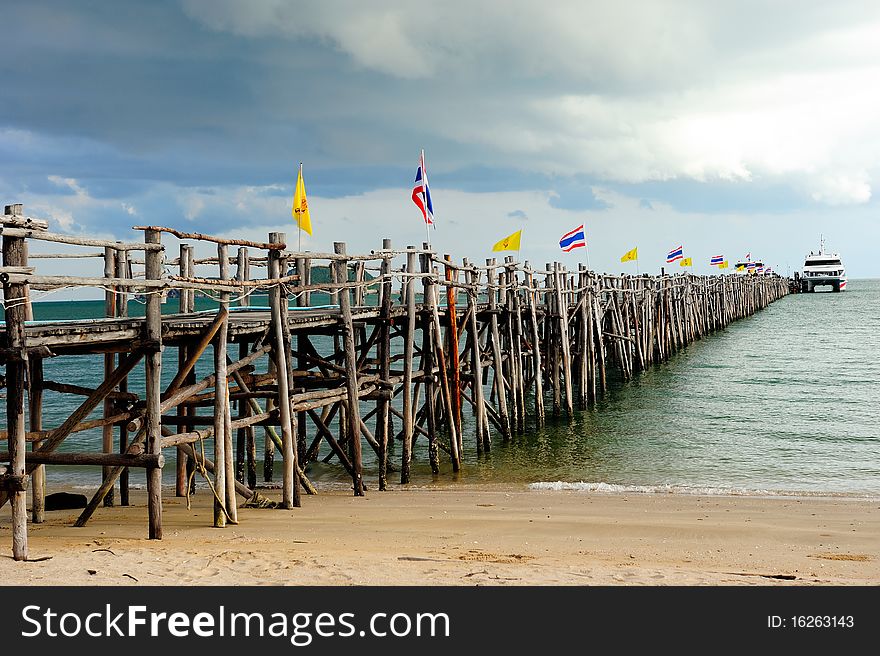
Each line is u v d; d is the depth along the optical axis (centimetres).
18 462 830
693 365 3847
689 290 4825
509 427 2162
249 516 1186
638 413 2533
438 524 1142
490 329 2150
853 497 1437
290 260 1270
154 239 950
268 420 1364
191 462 1492
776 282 11438
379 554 923
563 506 1316
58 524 1124
